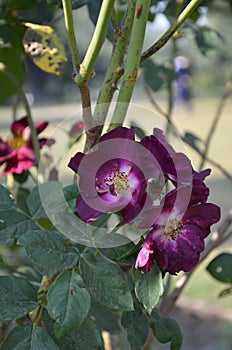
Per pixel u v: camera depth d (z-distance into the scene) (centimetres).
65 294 51
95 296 52
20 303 55
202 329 211
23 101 78
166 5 100
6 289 55
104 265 53
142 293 52
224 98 111
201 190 52
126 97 55
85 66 53
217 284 234
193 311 219
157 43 58
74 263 53
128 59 55
